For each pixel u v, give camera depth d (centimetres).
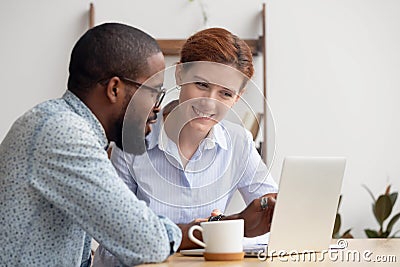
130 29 171
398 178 391
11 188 157
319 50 394
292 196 163
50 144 154
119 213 152
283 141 392
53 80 390
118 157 194
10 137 160
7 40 389
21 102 388
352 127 393
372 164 392
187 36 391
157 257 154
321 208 170
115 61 166
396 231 388
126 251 153
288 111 392
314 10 395
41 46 390
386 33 395
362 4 396
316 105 393
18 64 389
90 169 153
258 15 393
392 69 394
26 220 158
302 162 162
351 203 391
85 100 168
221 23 393
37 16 391
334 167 168
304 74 393
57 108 163
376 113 393
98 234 154
